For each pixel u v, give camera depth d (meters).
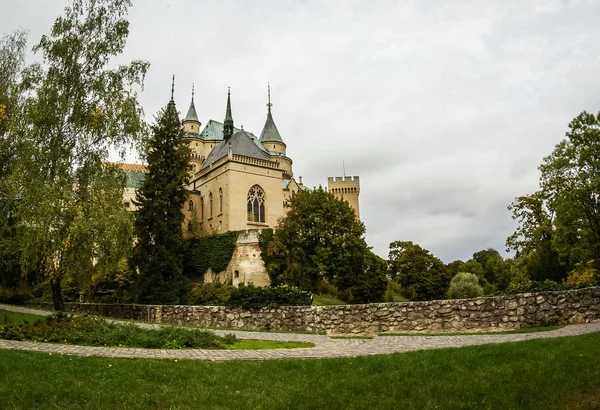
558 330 16.48
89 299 47.53
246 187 72.94
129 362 11.33
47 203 26.16
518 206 54.72
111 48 31.16
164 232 47.66
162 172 50.47
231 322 24.00
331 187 121.50
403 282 76.06
